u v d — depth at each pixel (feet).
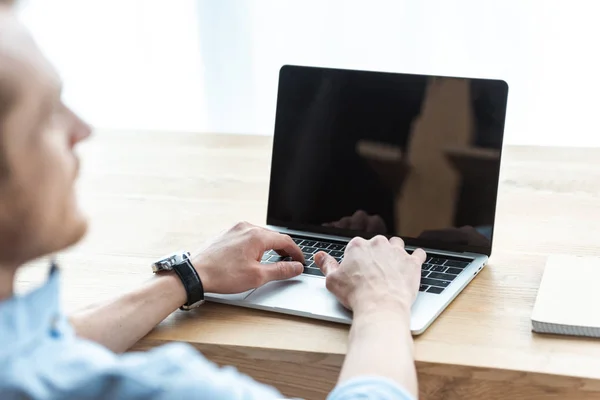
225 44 7.33
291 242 3.38
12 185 1.80
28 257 1.93
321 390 2.80
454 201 3.48
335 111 3.72
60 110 1.98
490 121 3.40
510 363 2.60
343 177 3.71
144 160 5.12
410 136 3.56
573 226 3.82
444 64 6.86
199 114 7.79
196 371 1.84
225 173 4.83
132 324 2.87
